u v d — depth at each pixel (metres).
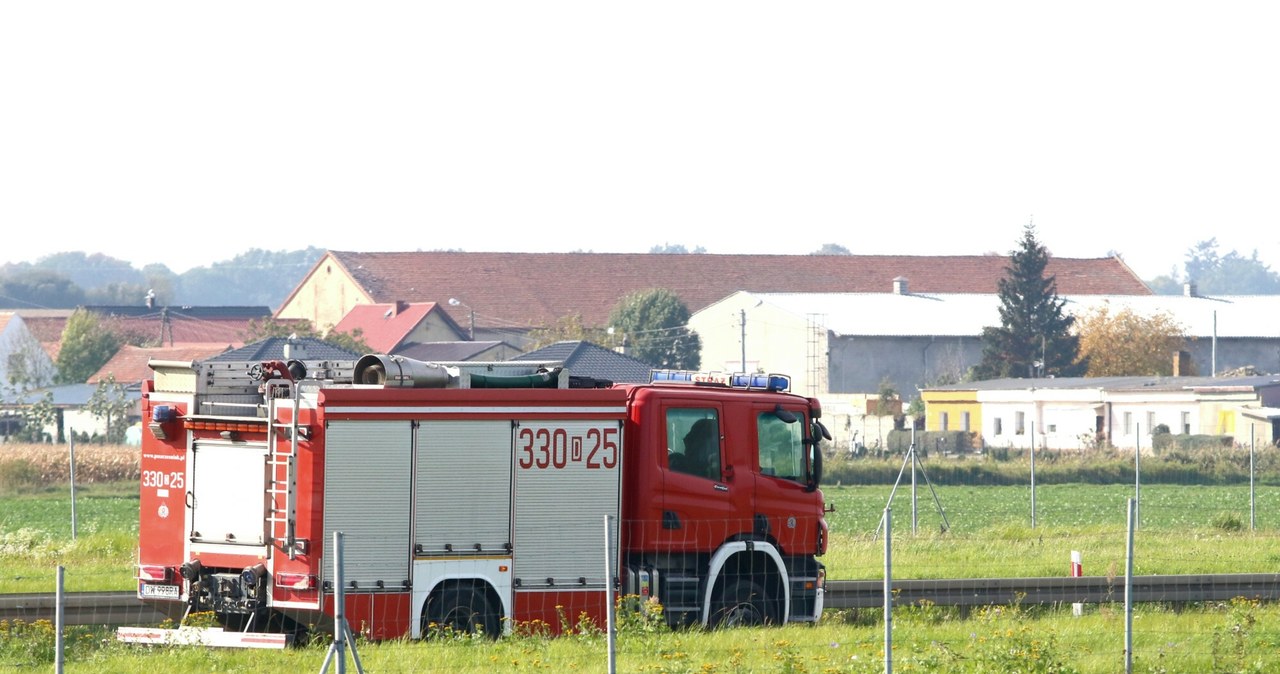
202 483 68.62
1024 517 189.25
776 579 77.62
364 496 67.38
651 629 68.75
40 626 69.94
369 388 67.62
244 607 67.56
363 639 67.38
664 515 74.12
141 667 62.72
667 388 75.19
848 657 64.75
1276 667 65.12
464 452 69.00
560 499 70.56
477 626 69.25
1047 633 72.12
